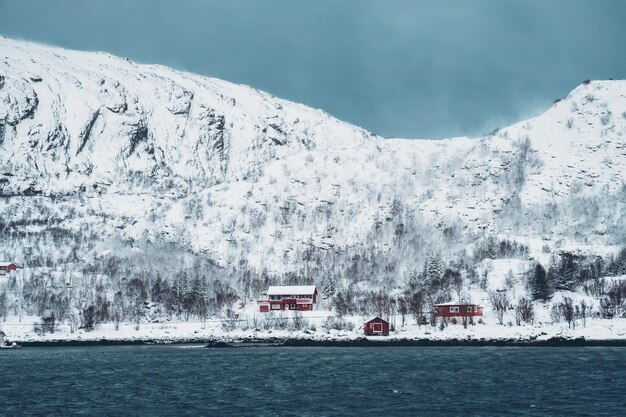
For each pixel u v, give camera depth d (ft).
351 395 376.07
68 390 403.34
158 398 375.25
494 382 410.31
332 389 395.75
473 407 340.59
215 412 338.13
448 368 476.54
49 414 337.31
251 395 380.78
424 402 354.33
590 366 473.67
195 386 413.59
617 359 514.27
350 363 517.14
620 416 317.22
